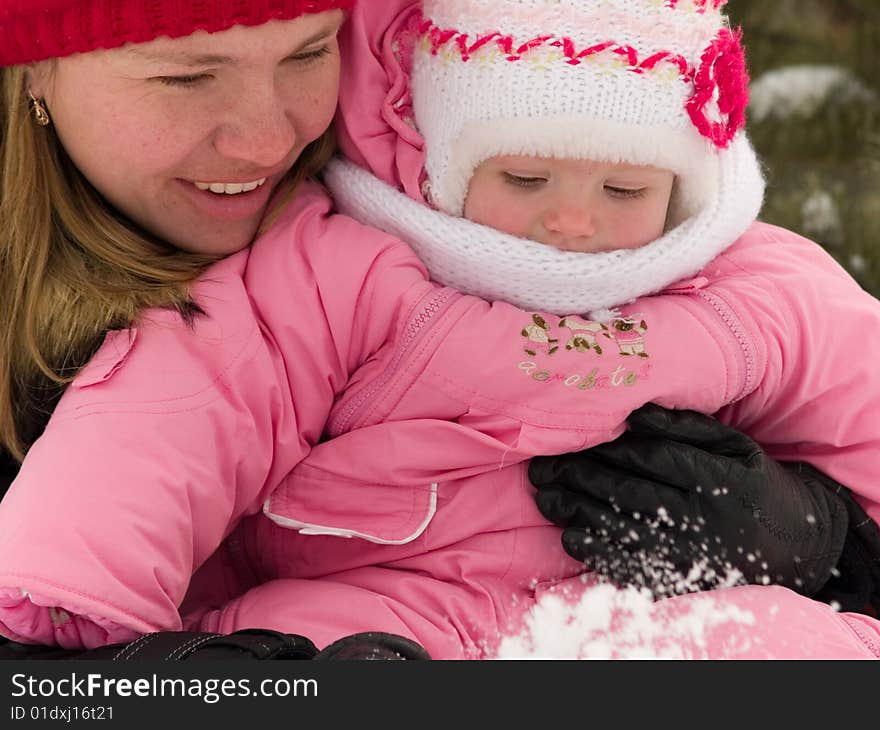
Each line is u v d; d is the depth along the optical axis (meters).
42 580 1.16
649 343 1.40
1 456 1.48
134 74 1.22
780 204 2.58
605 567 1.40
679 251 1.42
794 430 1.52
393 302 1.39
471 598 1.38
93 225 1.37
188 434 1.27
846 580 1.55
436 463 1.38
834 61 2.81
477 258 1.40
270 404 1.35
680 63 1.32
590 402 1.38
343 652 1.19
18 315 1.38
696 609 1.33
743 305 1.46
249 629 1.20
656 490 1.40
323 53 1.32
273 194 1.46
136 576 1.20
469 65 1.34
